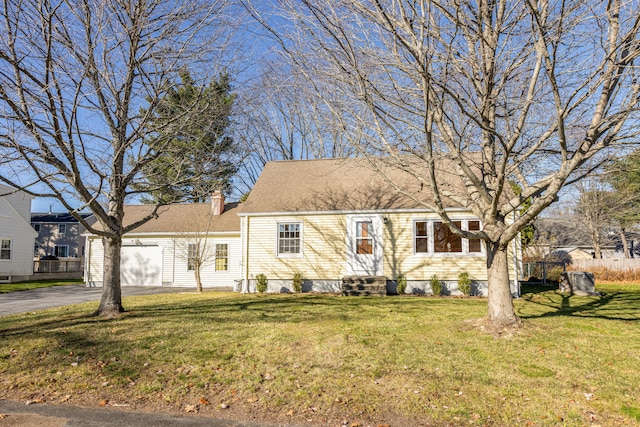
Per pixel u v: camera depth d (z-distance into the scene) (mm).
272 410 4797
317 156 26719
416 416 4547
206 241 19453
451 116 7844
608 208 26875
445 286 14797
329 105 7098
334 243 15891
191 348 6973
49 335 7797
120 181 9227
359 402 4906
